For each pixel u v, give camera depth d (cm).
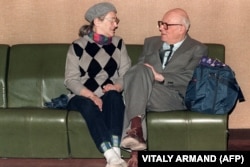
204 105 374
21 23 457
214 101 373
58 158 393
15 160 412
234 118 461
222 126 371
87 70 406
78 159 412
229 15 448
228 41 451
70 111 384
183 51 405
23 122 380
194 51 405
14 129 381
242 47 452
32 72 430
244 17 447
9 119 380
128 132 364
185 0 447
